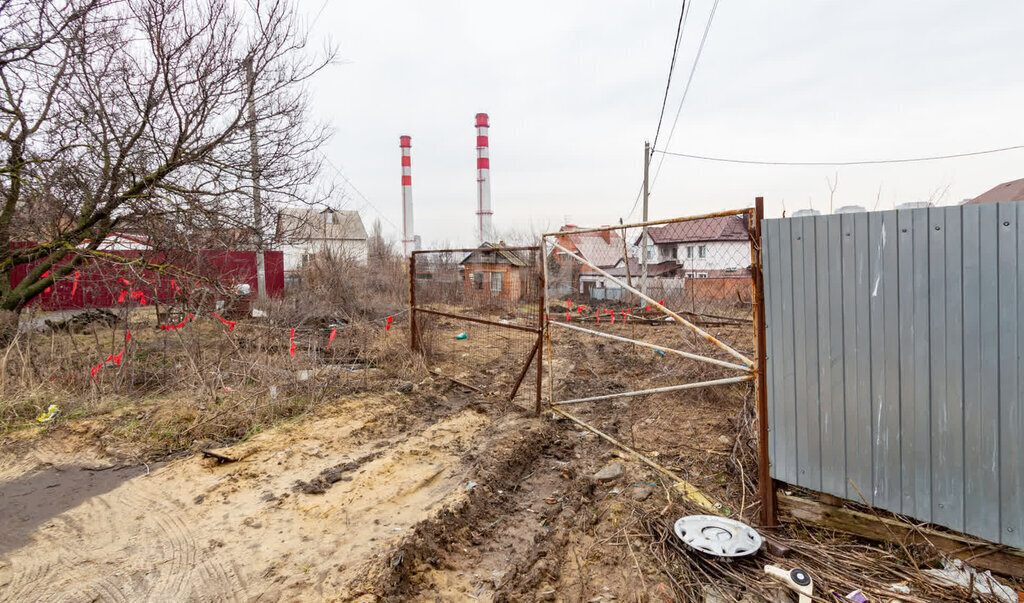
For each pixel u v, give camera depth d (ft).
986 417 8.22
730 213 10.93
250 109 28.76
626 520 11.51
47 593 8.78
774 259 10.43
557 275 73.20
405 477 13.62
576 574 10.12
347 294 45.60
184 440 15.79
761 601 8.30
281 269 56.44
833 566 9.04
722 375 21.33
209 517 11.48
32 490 12.80
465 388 22.89
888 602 8.07
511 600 9.27
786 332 10.39
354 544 10.31
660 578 9.33
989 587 8.18
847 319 9.57
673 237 64.23
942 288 8.48
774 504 10.79
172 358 24.39
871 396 9.41
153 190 25.82
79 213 25.94
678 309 41.78
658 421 18.42
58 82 24.17
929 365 8.72
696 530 10.12
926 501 8.95
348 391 21.06
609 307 63.67
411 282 26.53
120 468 14.07
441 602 9.16
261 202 29.43
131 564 9.68
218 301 28.81
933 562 9.15
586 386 23.90
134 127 26.13
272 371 21.15
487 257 36.29
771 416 10.78
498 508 12.99
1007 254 7.82
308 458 14.76
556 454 16.15
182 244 25.79
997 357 8.04
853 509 10.28
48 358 21.99
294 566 9.57
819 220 9.78
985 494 8.34
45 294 32.45
